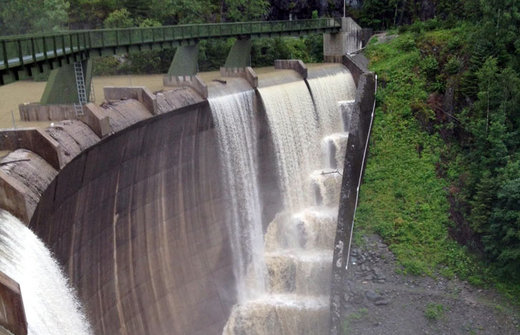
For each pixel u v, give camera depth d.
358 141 54.56
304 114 57.81
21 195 25.56
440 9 78.88
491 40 55.06
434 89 57.72
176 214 44.47
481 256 45.91
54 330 24.30
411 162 53.25
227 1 83.31
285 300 49.34
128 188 39.28
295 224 54.03
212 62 75.31
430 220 48.38
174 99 43.81
